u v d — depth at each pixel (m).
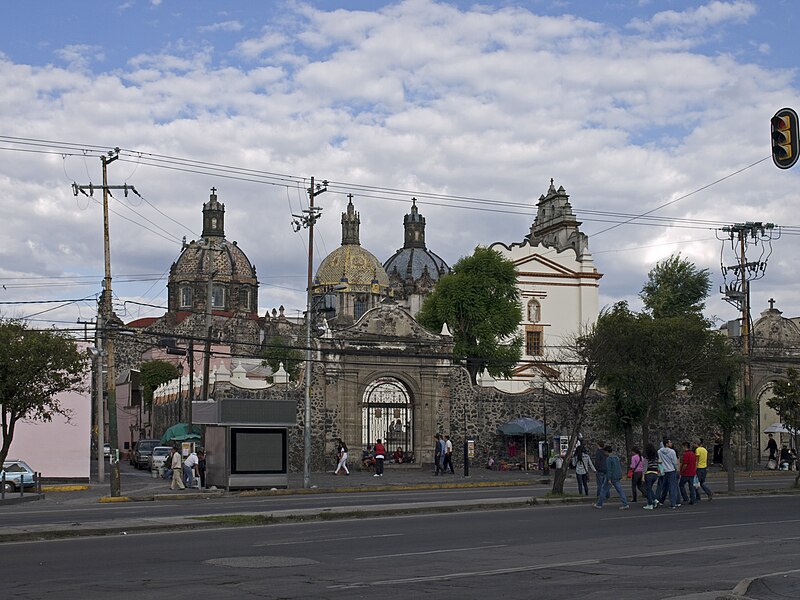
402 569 17.22
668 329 40.75
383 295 122.56
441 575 16.48
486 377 73.12
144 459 67.81
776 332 65.12
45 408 50.69
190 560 18.41
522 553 19.61
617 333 40.22
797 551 19.80
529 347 85.81
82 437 51.91
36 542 21.66
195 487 45.81
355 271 120.94
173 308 134.88
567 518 27.75
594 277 88.31
